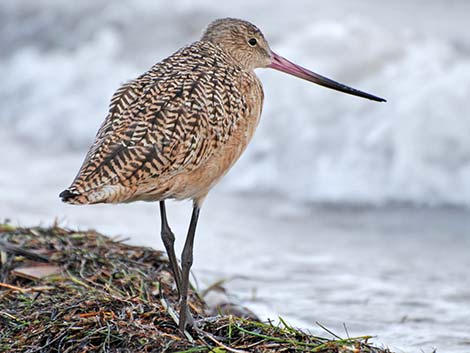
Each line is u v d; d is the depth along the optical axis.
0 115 21.20
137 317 8.79
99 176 8.08
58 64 21.31
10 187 16.45
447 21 19.30
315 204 16.39
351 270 13.07
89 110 19.94
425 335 10.66
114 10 21.95
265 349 8.30
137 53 20.72
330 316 11.30
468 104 16.69
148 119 8.38
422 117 16.70
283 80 17.89
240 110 8.92
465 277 12.77
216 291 11.79
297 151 17.27
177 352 8.05
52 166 18.02
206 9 21.05
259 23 19.88
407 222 15.43
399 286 12.41
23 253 10.96
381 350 8.49
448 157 16.45
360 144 16.97
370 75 17.98
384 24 19.12
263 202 16.45
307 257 13.61
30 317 9.03
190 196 8.89
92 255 10.98
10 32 22.86
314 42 18.86
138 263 11.03
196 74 8.87
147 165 8.20
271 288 12.27
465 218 15.53
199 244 14.04
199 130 8.48
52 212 15.06
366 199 16.36
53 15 22.66
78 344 8.36
